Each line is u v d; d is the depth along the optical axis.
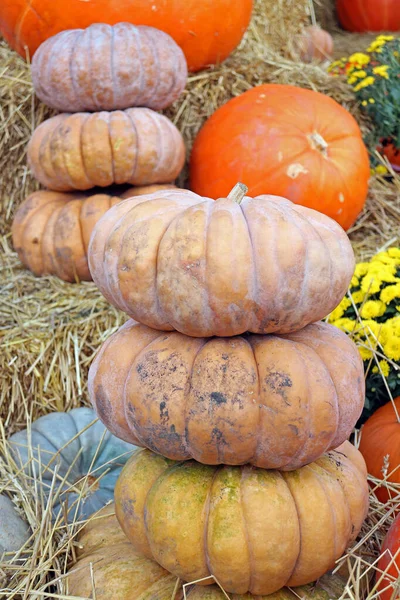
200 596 1.21
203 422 1.11
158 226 1.15
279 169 1.88
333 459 1.25
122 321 1.74
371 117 2.25
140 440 1.19
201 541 1.16
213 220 1.10
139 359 1.17
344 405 1.17
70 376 1.70
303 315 1.14
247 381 1.12
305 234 1.12
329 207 1.91
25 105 2.11
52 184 1.87
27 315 1.76
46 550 1.33
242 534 1.15
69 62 1.80
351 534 1.22
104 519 1.38
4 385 1.67
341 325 1.60
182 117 2.12
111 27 1.86
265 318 1.12
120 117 1.79
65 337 1.71
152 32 1.88
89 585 1.25
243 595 1.21
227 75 2.17
